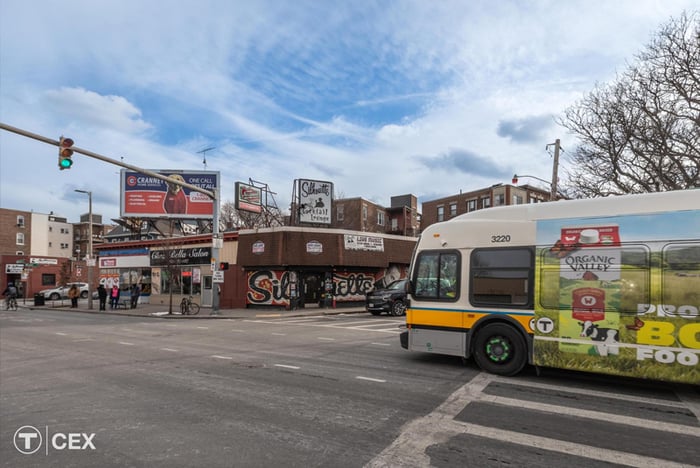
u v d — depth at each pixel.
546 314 7.57
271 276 26.17
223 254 27.91
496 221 8.34
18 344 12.81
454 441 4.70
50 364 9.43
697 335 6.43
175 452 4.41
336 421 5.36
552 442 4.70
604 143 19.03
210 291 28.30
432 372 8.24
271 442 4.66
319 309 25.81
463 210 49.34
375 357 9.87
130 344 12.43
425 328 8.87
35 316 25.27
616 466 4.11
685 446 4.61
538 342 7.61
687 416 5.63
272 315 22.48
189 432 5.00
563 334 7.40
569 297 7.41
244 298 26.78
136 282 33.28
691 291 6.52
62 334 15.35
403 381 7.50
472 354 8.80
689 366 6.44
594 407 6.00
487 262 8.30
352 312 24.28
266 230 25.86
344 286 27.53
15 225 69.06
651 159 17.52
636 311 6.87
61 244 76.69
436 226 9.04
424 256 9.05
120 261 34.09
